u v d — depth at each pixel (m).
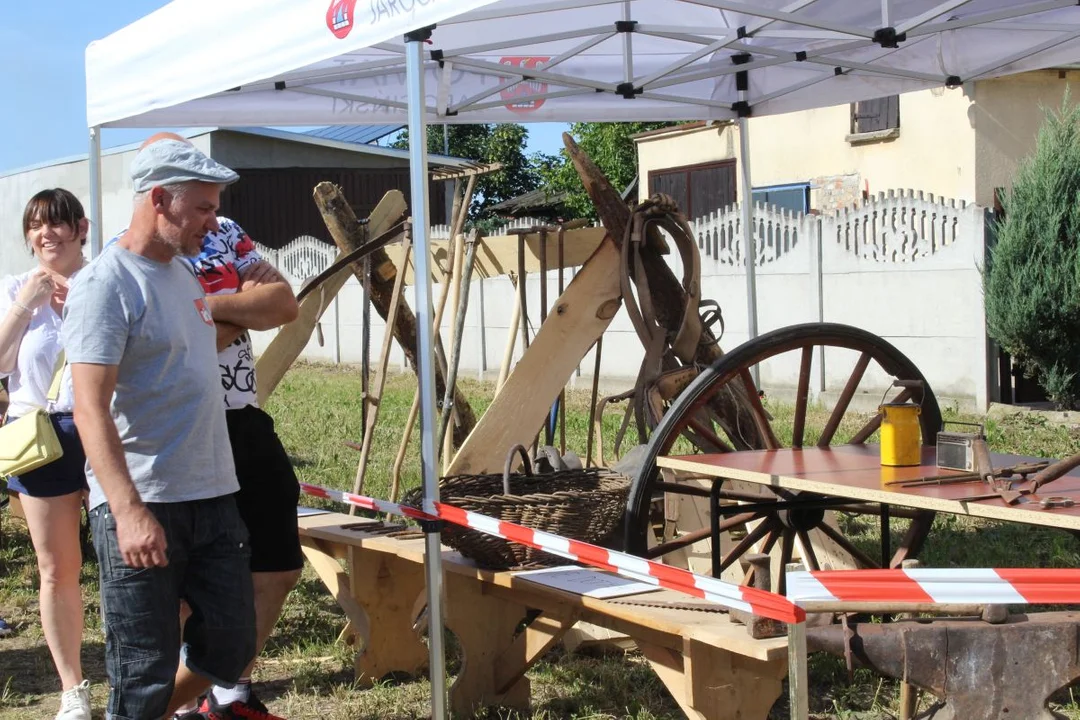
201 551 3.40
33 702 4.75
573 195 25.72
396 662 4.86
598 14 5.97
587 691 4.61
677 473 5.10
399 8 3.73
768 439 4.74
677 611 3.70
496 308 16.31
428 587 3.98
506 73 6.37
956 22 5.31
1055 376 11.41
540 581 4.08
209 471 3.36
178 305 3.34
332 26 3.98
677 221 5.22
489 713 4.42
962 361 12.11
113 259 3.25
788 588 2.77
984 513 3.11
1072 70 14.52
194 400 3.32
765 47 6.16
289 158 24.30
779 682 3.58
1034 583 2.85
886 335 12.72
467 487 4.51
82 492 4.20
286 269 21.00
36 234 4.45
